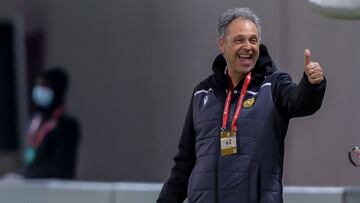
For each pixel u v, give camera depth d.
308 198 15.52
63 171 24.28
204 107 10.95
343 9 10.71
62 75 25.20
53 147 24.34
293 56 24.12
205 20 26.17
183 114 26.78
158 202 11.51
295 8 24.14
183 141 11.39
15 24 30.08
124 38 28.25
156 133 27.47
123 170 28.11
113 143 28.44
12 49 30.08
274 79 10.63
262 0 24.59
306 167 24.02
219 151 10.66
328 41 23.78
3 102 30.44
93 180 28.47
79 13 29.22
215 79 10.94
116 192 19.02
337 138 23.64
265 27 24.45
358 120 23.39
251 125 10.56
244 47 10.59
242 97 10.70
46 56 29.84
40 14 29.95
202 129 10.88
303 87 10.12
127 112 28.19
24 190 20.94
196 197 10.77
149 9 27.69
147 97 27.72
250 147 10.52
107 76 28.66
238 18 10.70
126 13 28.25
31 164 24.36
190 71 26.59
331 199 15.28
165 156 27.23
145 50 27.80
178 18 26.92
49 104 24.88
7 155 30.44
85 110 29.02
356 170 23.34
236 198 10.47
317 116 23.91
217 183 10.61
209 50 26.03
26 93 30.14
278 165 10.55
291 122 24.25
